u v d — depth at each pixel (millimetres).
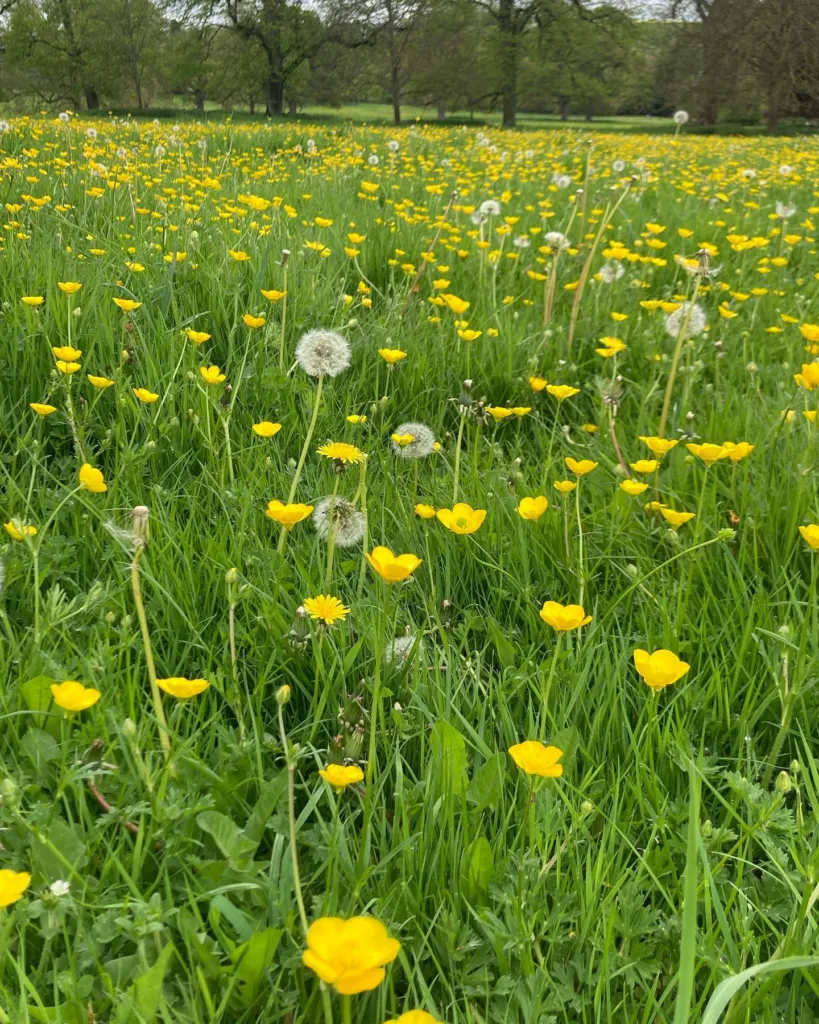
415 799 1568
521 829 1415
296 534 2512
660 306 4293
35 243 4500
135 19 50562
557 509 2572
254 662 1953
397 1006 1300
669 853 1523
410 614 2225
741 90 44281
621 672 1995
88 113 34906
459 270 5297
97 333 3369
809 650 2068
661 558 2551
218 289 3969
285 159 11844
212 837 1496
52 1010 1152
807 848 1485
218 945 1331
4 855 1391
